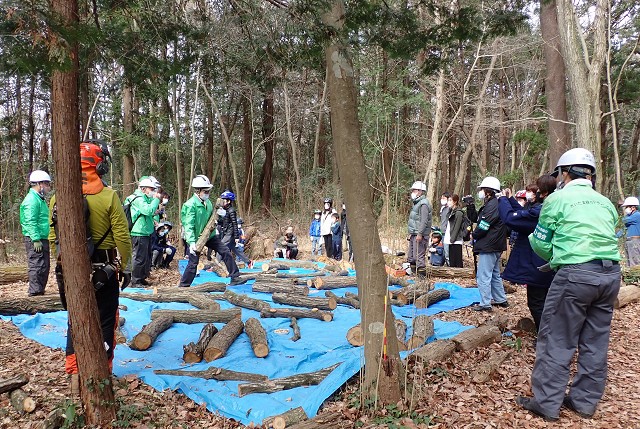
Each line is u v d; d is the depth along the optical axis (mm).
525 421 3391
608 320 3475
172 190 24109
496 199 6344
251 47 4641
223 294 6898
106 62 4352
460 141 27547
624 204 10148
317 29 3258
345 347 4812
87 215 3516
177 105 19031
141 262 7984
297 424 3170
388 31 4520
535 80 20234
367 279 3389
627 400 3738
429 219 8641
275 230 19719
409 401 3459
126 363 4426
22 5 2207
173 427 3232
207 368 4223
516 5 4887
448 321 5906
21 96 19391
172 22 4477
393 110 16578
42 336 5113
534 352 4762
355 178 3363
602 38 8250
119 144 16156
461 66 15789
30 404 3330
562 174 3807
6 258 12352
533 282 4801
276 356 4605
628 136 28031
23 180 19922
